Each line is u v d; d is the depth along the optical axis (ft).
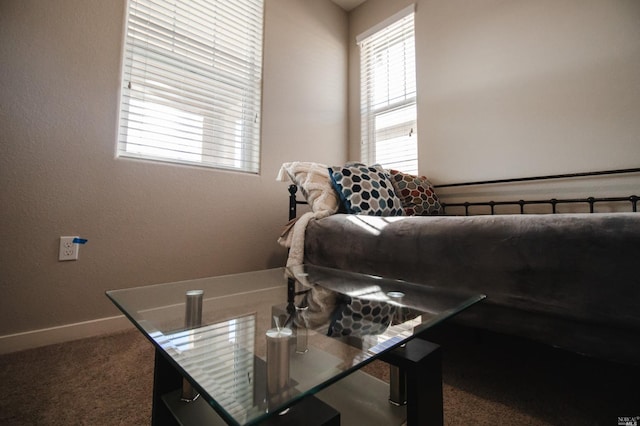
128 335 4.59
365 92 8.59
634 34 4.78
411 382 2.00
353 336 2.18
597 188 5.00
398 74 7.91
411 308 2.54
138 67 5.16
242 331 2.41
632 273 2.23
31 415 2.71
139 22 5.20
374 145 8.35
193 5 5.85
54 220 4.31
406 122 7.77
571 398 2.96
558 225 2.59
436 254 3.28
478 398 2.98
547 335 2.61
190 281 3.65
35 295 4.16
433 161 7.06
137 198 5.02
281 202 6.89
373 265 3.89
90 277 4.57
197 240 5.65
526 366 3.58
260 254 6.50
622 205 4.78
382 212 5.20
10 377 3.35
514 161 5.88
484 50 6.36
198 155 5.86
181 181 5.50
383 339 2.06
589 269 2.39
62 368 3.56
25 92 4.14
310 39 7.85
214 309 2.88
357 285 3.50
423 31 7.36
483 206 6.26
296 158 7.34
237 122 6.38
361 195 5.11
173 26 5.58
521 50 5.87
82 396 3.01
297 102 7.45
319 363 1.78
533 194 5.65
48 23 4.32
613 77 4.92
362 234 4.07
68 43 4.47
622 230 2.30
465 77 6.61
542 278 2.61
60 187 4.36
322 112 8.05
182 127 5.64
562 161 5.34
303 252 4.86
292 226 5.44
